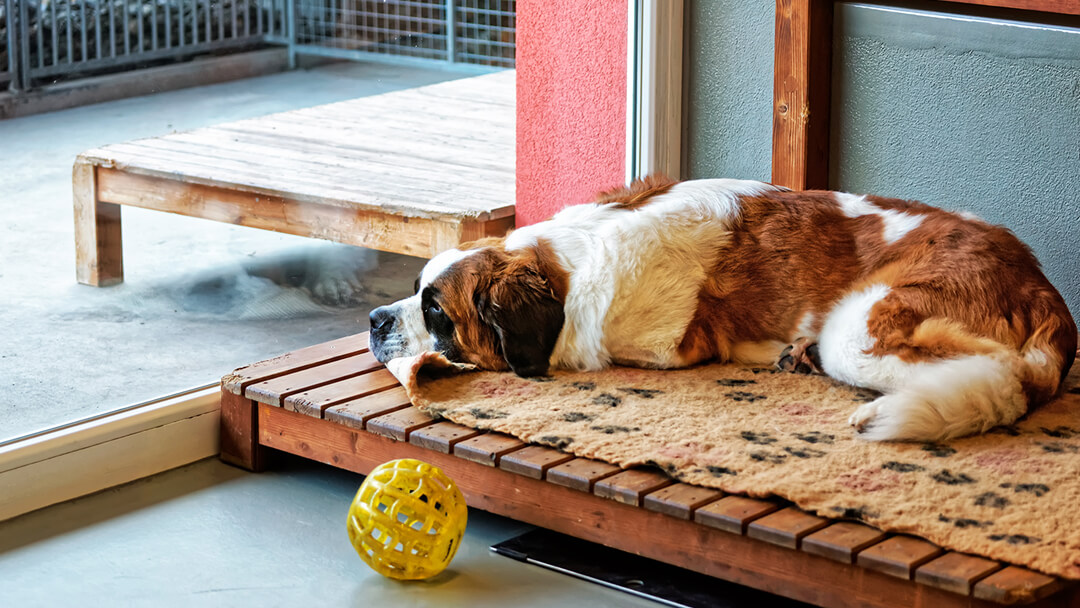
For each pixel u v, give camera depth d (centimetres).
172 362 430
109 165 430
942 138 430
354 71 535
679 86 484
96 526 346
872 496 285
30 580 313
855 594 268
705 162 490
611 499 302
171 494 368
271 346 459
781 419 333
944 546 264
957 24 415
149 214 447
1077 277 411
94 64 420
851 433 323
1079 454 308
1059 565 253
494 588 308
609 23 479
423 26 546
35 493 354
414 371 357
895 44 432
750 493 289
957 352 328
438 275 372
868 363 338
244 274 473
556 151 504
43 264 418
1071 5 384
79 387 403
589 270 367
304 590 308
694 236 370
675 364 372
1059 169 407
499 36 552
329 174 497
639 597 303
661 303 366
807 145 446
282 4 500
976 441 318
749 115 473
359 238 488
